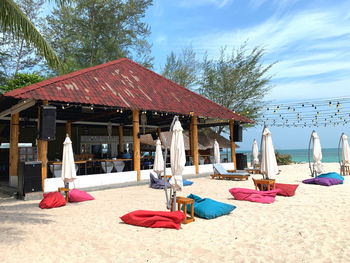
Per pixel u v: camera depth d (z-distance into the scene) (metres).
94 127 19.38
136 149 13.16
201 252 4.51
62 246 4.81
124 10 27.17
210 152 25.58
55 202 8.18
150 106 13.57
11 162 12.34
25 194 9.55
